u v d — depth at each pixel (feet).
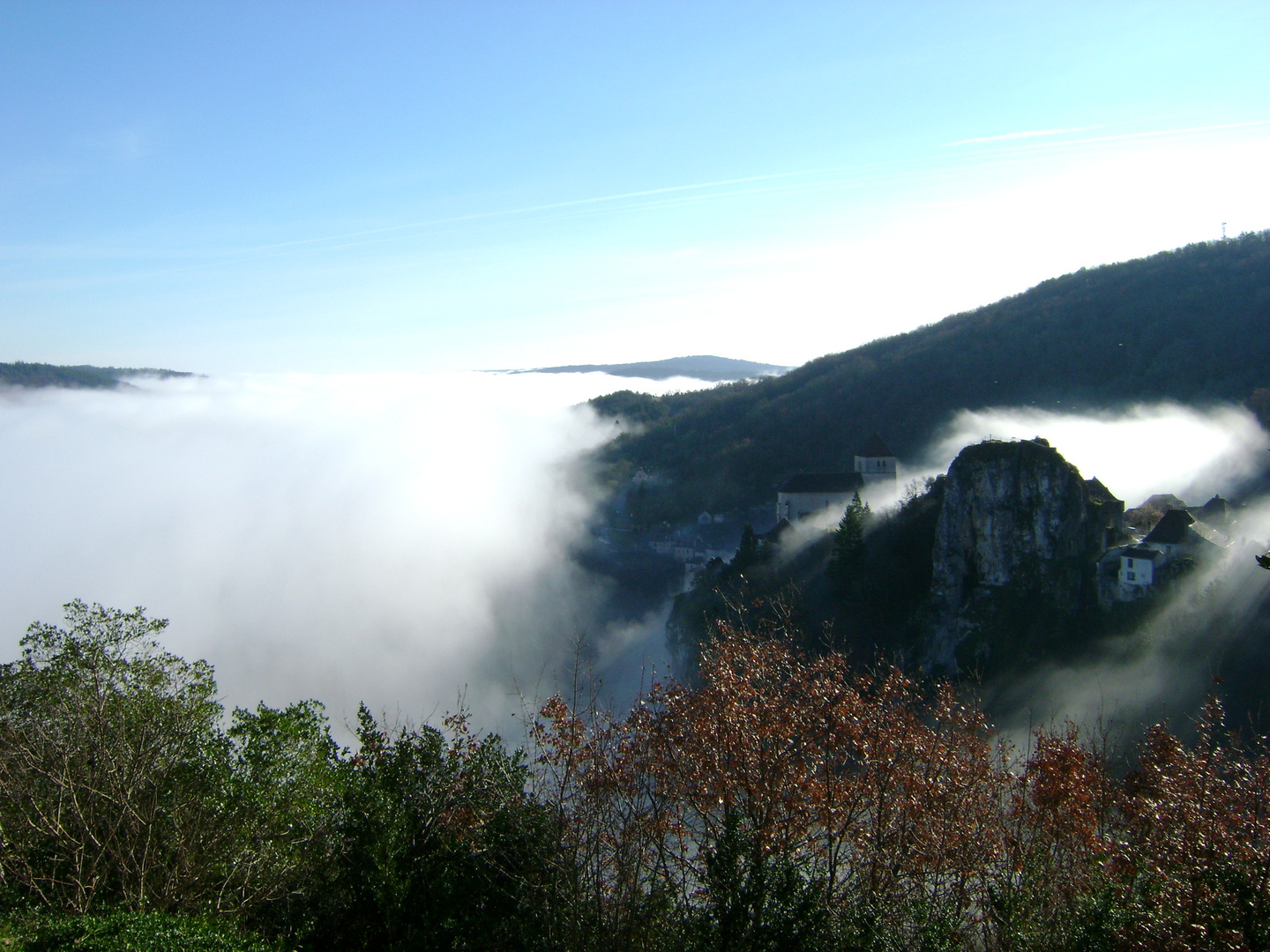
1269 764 52.49
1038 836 49.75
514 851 49.24
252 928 52.11
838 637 187.42
